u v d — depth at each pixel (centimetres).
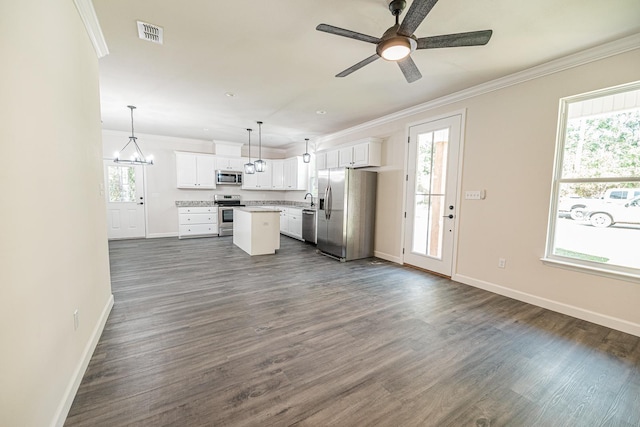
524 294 312
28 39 117
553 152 287
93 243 219
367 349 216
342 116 490
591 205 270
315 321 261
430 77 322
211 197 767
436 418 151
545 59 277
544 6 198
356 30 234
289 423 146
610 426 148
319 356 206
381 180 506
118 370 185
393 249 484
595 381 183
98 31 228
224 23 222
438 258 408
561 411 157
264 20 219
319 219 548
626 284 246
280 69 304
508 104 321
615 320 251
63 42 161
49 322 133
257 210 521
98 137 249
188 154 703
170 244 613
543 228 296
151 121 536
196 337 229
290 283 366
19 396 105
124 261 464
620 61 244
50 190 138
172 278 379
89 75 220
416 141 438
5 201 99
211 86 354
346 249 487
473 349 218
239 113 477
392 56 198
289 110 457
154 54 272
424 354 210
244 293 328
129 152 656
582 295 270
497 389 174
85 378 176
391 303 305
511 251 323
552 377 186
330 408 156
